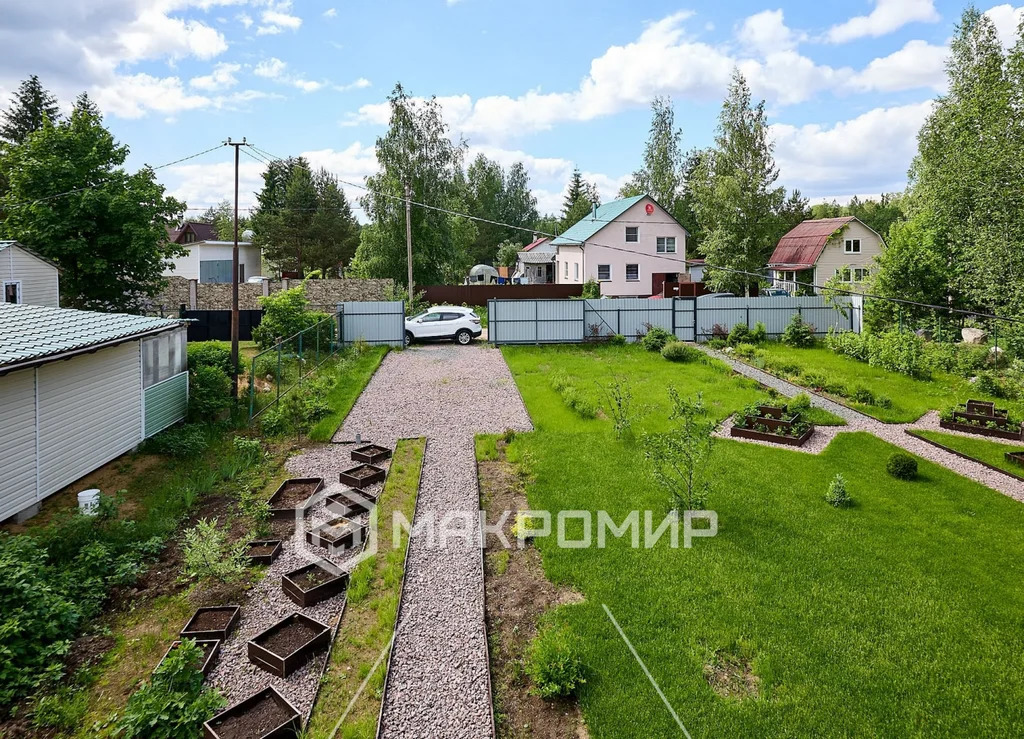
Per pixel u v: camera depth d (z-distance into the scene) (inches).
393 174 1485.0
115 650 274.8
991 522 399.9
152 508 407.2
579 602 311.9
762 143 1396.4
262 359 750.5
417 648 274.5
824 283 1374.3
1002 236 761.6
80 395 436.1
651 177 2094.0
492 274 2207.2
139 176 810.2
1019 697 245.1
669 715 235.9
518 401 676.1
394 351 971.3
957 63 1024.2
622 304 1069.1
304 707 240.1
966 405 641.6
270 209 2226.9
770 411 597.9
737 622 292.5
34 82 1603.1
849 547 364.5
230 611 302.5
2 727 228.7
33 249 751.7
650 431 573.3
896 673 258.4
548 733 230.1
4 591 272.2
